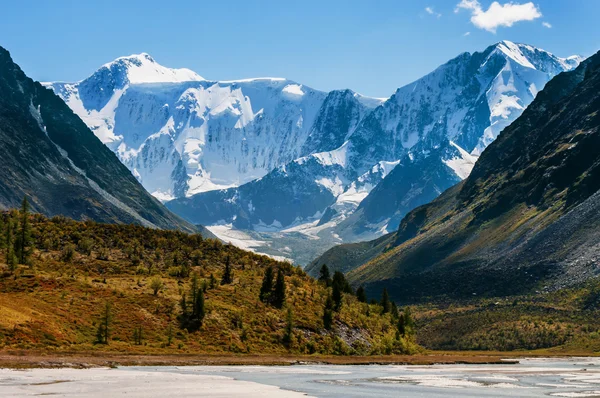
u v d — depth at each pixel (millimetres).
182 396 89000
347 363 161750
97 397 84812
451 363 186500
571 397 98438
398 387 109938
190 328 155375
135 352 137375
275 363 147000
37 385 94688
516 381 126188
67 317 144250
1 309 135625
